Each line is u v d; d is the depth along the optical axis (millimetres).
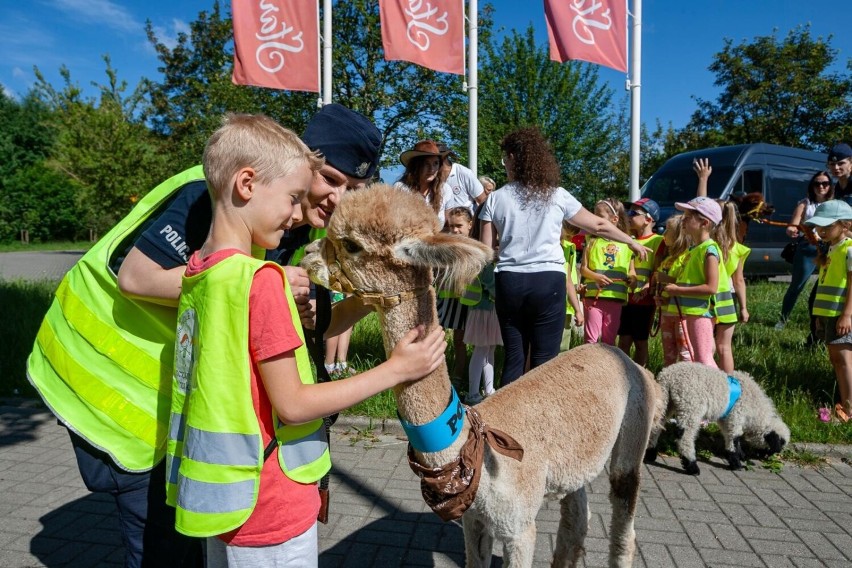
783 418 5145
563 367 2557
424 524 3588
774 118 26719
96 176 22422
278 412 1585
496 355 6629
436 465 1920
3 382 6047
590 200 28672
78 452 2018
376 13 15781
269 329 1558
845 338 4984
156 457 1936
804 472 4469
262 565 1649
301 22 7734
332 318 2357
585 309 6027
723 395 4383
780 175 13570
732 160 12922
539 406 2295
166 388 1935
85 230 39406
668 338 5590
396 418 5125
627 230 5984
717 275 4992
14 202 36906
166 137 25953
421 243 1700
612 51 7191
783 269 14188
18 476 4184
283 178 1684
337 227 1777
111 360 1935
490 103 27047
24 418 5383
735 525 3623
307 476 1693
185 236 1895
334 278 1834
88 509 3713
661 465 4586
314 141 2078
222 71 17844
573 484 2371
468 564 2359
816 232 5137
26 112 39094
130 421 1921
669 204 13070
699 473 4430
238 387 1565
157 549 2043
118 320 1937
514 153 3947
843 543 3420
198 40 25641
